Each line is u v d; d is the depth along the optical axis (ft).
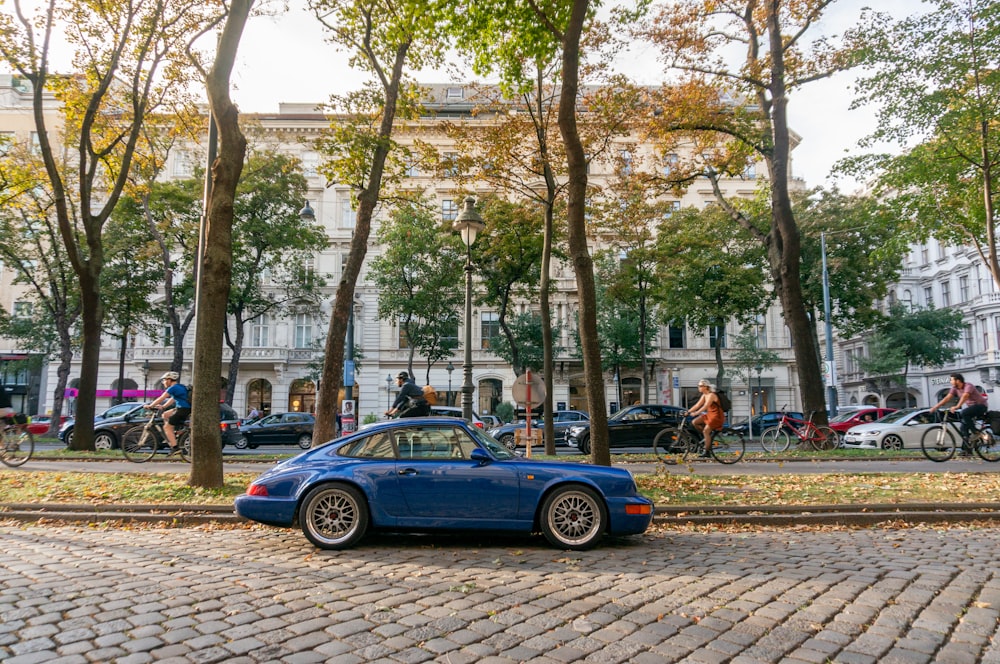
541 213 88.17
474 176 59.00
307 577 16.90
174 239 96.73
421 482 20.85
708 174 70.08
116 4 51.08
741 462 50.55
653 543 22.04
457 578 16.89
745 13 62.85
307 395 136.36
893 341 131.44
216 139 44.86
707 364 142.61
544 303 55.93
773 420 93.20
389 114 46.29
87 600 14.52
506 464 21.27
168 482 33.91
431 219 107.34
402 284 110.52
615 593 15.39
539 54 45.01
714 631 12.68
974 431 48.96
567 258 100.53
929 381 154.61
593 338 33.27
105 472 40.16
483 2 41.37
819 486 33.53
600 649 11.76
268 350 131.64
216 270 32.83
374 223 139.44
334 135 44.86
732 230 107.96
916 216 67.36
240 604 14.33
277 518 21.03
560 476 21.07
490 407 138.72
